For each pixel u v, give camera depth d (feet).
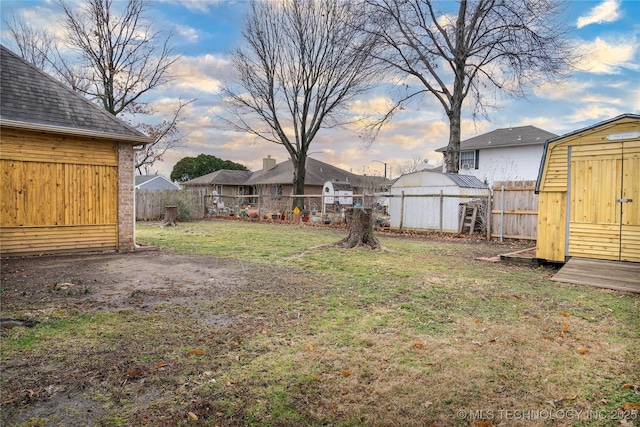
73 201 29.78
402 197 51.93
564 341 12.10
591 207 24.98
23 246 27.78
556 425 7.63
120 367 9.96
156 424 7.53
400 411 8.08
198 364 10.21
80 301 16.25
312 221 65.31
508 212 42.63
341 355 10.85
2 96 27.12
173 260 27.43
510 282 20.97
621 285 19.66
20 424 7.43
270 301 16.48
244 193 139.64
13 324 12.86
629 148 23.62
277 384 9.18
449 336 12.44
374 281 20.70
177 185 149.59
